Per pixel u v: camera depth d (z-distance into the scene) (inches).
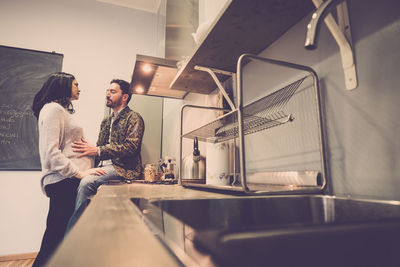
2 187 98.2
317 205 24.4
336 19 27.5
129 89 78.7
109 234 8.8
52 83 63.6
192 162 53.9
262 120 33.6
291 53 34.8
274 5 30.4
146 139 111.0
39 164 102.8
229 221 22.8
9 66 106.5
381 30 23.0
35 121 105.3
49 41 114.7
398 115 21.3
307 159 30.6
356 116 24.9
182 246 20.3
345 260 9.4
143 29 131.2
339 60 27.3
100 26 124.3
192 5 88.8
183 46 85.1
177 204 22.2
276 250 8.5
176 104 93.8
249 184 38.2
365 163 23.8
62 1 120.3
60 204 58.0
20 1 113.6
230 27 34.8
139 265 6.0
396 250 10.3
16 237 96.3
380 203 19.0
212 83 57.6
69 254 6.6
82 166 63.3
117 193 27.8
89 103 115.3
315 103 29.5
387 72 22.4
